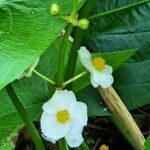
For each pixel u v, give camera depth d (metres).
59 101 0.19
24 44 0.15
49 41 0.15
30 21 0.15
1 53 0.14
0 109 0.21
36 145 0.20
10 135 0.20
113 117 0.23
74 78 0.19
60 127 0.19
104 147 0.22
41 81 0.22
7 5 0.16
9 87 0.19
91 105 0.23
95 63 0.20
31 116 0.21
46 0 0.16
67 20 0.16
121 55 0.21
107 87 0.21
